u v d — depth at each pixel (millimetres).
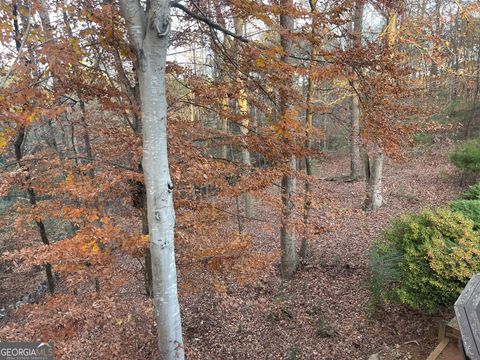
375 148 6113
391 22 7117
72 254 4059
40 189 4828
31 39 3133
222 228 7250
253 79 4738
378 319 6363
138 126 4590
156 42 2992
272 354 6117
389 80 4449
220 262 5246
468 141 13188
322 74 3803
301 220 5992
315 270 8562
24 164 4988
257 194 5918
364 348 5828
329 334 6281
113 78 4590
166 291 3604
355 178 15195
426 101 10828
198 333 6879
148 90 3102
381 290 6477
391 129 4746
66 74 3812
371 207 11398
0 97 2924
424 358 5219
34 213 5137
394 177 14539
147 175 3312
